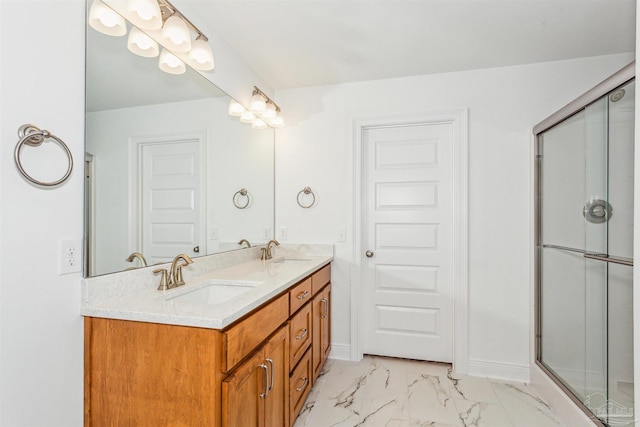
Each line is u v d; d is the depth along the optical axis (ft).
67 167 3.38
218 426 3.23
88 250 3.63
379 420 5.63
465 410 5.93
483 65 7.20
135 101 4.32
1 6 2.79
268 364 4.26
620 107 4.56
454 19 5.56
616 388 4.81
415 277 8.03
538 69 7.06
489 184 7.27
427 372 7.41
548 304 6.50
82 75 3.56
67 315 3.38
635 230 3.21
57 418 3.26
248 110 7.25
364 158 8.30
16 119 2.91
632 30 5.84
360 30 5.92
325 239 8.26
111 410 3.48
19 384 2.95
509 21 5.60
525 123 7.09
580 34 5.98
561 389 5.75
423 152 7.96
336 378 7.12
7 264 2.85
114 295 3.90
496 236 7.23
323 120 8.30
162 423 3.34
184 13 5.09
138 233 4.38
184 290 4.53
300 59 7.01
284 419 4.85
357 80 8.03
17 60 2.91
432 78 7.65
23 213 2.97
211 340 3.22
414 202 8.02
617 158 4.66
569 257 5.86
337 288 8.18
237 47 6.56
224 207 6.42
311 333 6.33
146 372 3.39
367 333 8.33
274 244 8.41
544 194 6.66
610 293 4.92
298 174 8.46
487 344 7.27
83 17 3.57
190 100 5.43
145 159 4.54
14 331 2.91
